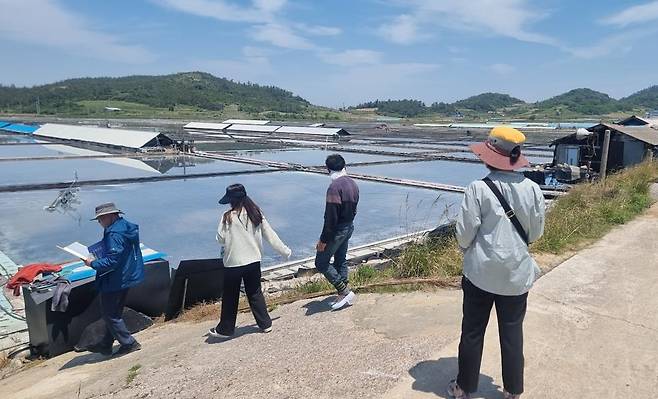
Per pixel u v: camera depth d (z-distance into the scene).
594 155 20.25
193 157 37.03
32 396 5.07
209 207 18.91
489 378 3.88
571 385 3.75
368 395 3.79
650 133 21.08
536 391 3.68
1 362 6.78
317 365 4.44
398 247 11.77
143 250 8.40
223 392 4.12
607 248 7.55
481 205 3.20
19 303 8.87
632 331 4.66
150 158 36.16
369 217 17.17
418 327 5.13
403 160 34.12
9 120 89.94
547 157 35.22
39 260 12.44
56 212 17.77
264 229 5.78
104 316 6.05
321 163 32.88
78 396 4.64
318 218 17.22
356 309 6.03
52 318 6.76
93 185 23.44
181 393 4.21
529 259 3.26
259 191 22.34
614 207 9.80
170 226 16.03
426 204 19.25
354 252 12.09
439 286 6.50
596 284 5.96
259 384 4.19
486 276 3.21
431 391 3.77
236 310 5.80
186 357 5.29
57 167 30.11
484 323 3.40
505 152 3.20
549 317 5.02
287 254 5.94
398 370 4.16
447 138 55.94
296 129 60.59
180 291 8.19
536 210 3.19
